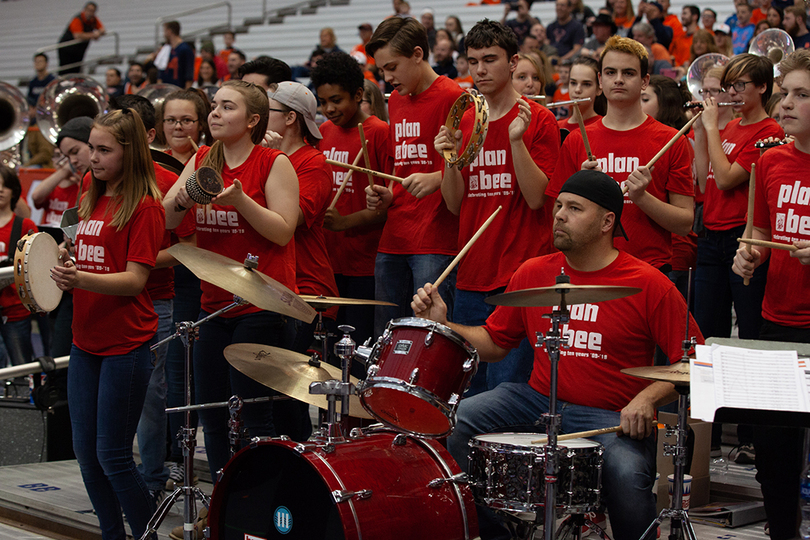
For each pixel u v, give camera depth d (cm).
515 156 528
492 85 551
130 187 461
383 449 403
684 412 399
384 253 626
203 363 498
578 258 441
